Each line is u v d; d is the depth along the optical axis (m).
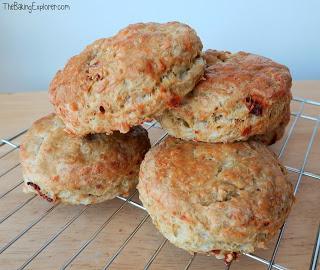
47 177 0.21
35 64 0.41
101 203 0.23
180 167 0.19
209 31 0.38
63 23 0.39
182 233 0.18
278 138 0.25
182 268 0.19
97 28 0.39
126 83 0.18
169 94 0.18
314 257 0.17
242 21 0.37
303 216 0.21
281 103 0.20
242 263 0.19
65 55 0.40
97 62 0.19
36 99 0.35
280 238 0.19
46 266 0.19
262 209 0.18
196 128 0.20
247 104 0.19
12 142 0.28
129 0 0.37
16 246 0.20
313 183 0.24
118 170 0.22
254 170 0.19
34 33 0.39
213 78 0.20
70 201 0.22
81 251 0.19
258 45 0.38
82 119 0.19
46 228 0.21
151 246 0.20
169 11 0.37
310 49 0.38
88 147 0.22
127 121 0.18
